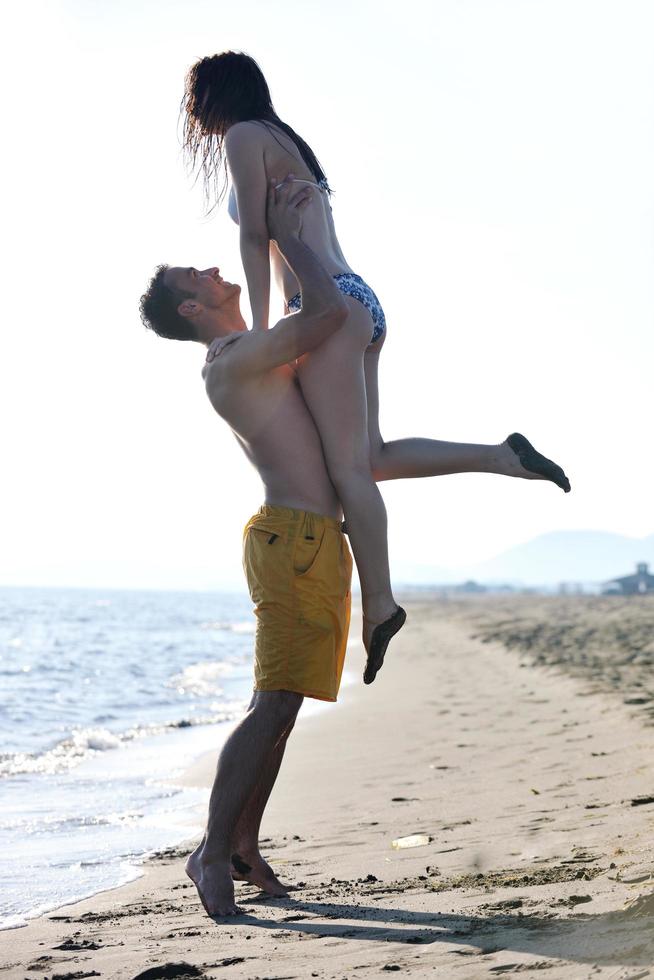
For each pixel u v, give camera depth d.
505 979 1.96
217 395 3.06
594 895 2.57
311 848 4.05
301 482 3.05
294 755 7.24
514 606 55.94
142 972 2.28
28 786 6.23
